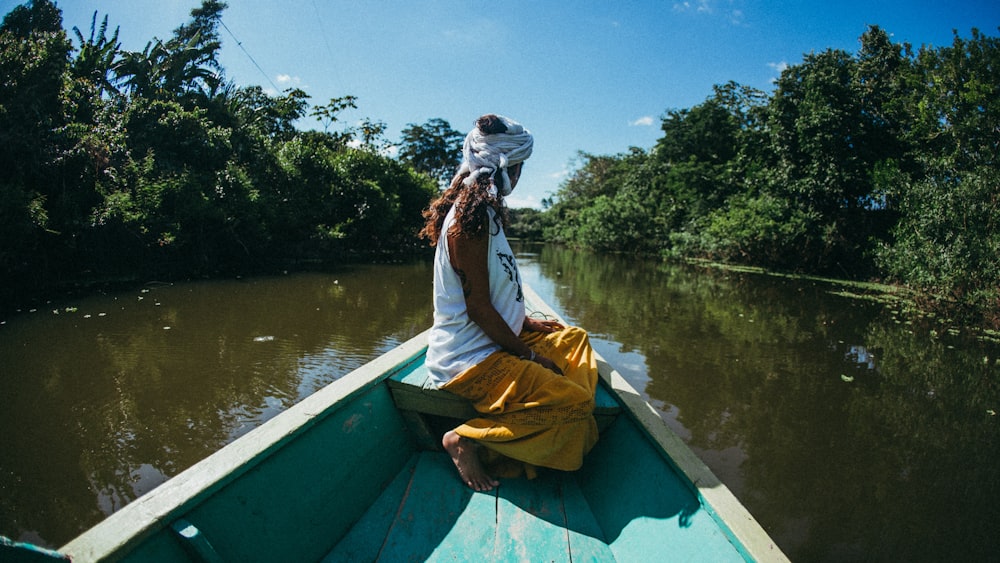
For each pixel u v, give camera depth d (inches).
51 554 33.6
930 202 463.8
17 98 362.6
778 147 773.9
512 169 71.4
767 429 183.3
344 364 235.3
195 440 161.3
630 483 66.9
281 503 54.4
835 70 730.8
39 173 369.7
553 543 61.7
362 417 70.6
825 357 279.0
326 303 383.9
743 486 145.2
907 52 826.2
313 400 63.8
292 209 620.7
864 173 714.8
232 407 185.3
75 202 384.2
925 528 127.6
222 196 509.4
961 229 426.3
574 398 65.0
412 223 975.6
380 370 75.7
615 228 1268.5
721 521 49.7
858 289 583.8
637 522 60.9
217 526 46.8
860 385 234.2
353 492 65.7
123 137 459.5
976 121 612.4
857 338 328.2
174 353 245.3
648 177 1354.6
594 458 77.9
